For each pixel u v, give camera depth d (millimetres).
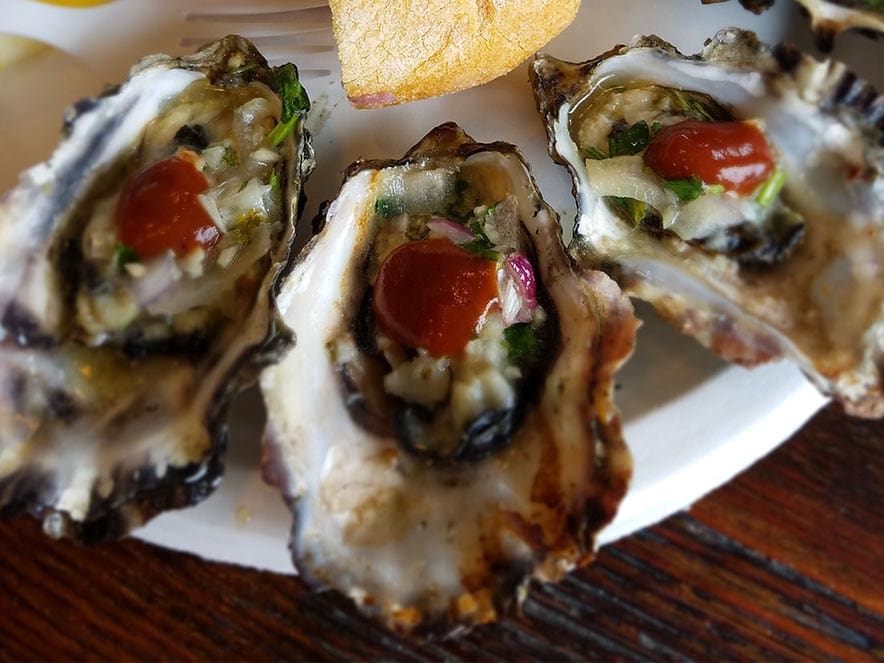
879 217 153
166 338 150
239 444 147
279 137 153
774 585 162
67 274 149
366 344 154
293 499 136
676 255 159
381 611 134
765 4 165
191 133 155
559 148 154
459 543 141
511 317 147
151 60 152
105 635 164
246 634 164
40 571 166
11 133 168
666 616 163
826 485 163
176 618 164
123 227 142
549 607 164
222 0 170
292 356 146
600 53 171
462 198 158
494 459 148
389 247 155
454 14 149
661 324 154
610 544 164
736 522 164
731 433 142
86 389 148
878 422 164
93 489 140
